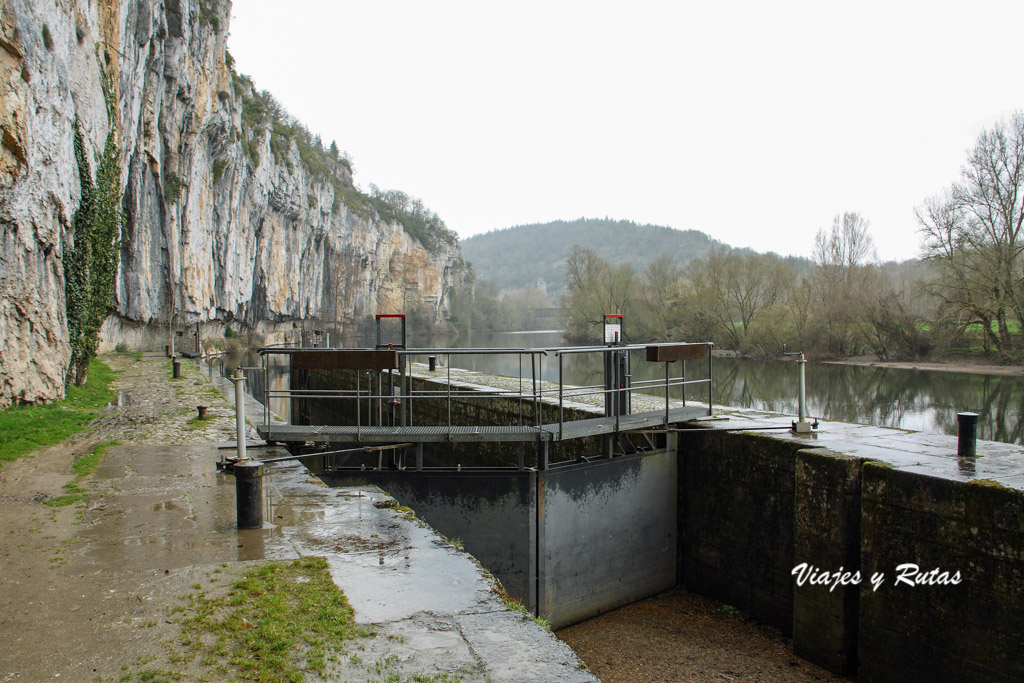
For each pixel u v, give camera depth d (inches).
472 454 614.9
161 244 1562.5
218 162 2012.8
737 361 1918.1
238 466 230.2
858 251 2004.2
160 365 1082.7
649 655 330.3
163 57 1369.3
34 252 534.3
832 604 301.4
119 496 276.1
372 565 195.5
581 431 371.6
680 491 424.2
